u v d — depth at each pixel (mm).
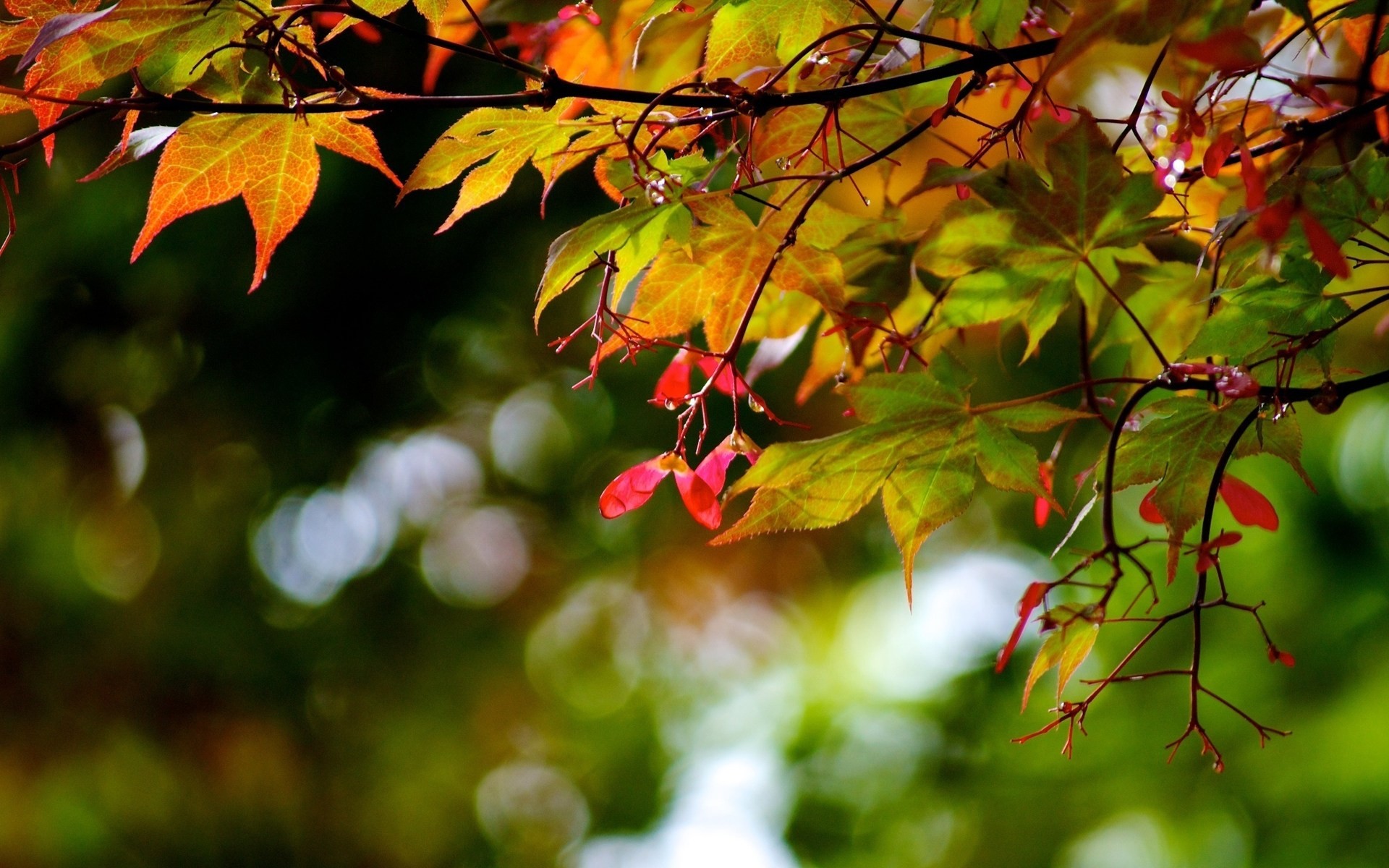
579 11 2832
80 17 1885
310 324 6742
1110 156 2062
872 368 2686
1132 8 1644
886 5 2637
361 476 8055
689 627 10336
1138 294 2766
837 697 10320
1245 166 1758
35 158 5906
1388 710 6809
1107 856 8328
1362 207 1902
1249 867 7180
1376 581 7012
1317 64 2609
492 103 2078
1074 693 7770
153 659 8312
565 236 2121
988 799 8125
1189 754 7344
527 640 9945
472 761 10203
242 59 2080
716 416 7082
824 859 9031
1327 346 2033
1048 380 6484
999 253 2182
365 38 3613
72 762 8492
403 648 9062
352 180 6094
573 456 8578
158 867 8672
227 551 8234
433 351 7449
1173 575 1924
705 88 2109
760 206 4332
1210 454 2129
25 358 6676
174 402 7211
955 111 2131
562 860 11414
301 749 8781
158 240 6238
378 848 9383
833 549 9211
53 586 8352
